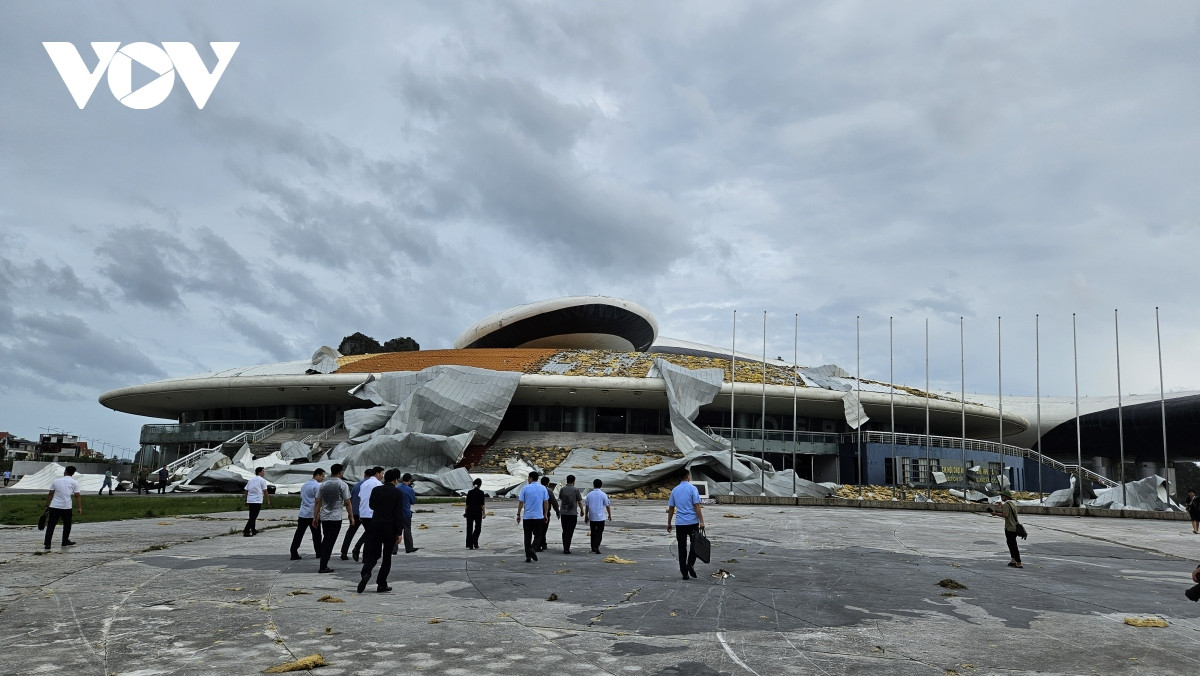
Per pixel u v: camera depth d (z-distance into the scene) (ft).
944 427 238.48
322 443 187.83
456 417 175.63
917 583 51.13
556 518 102.83
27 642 31.40
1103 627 38.24
